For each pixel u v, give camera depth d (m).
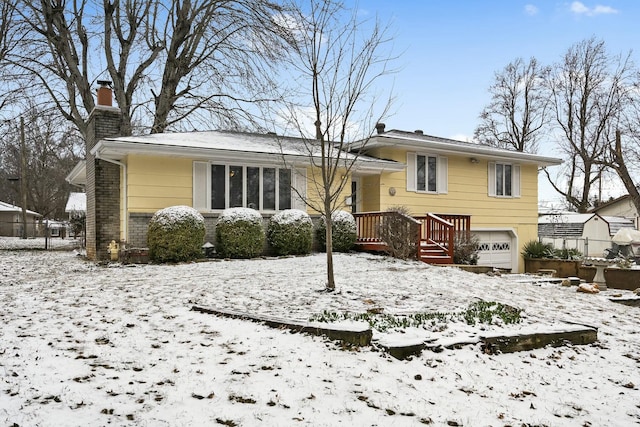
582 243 30.08
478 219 18.81
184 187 13.65
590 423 4.05
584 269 16.09
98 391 3.79
